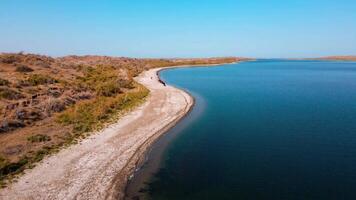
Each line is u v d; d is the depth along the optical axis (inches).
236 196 786.2
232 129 1385.3
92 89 2110.0
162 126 1419.8
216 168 962.1
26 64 2864.2
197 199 782.5
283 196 775.7
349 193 780.0
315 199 757.3
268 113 1700.3
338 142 1171.9
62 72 2817.4
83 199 767.7
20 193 775.1
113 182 865.5
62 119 1360.7
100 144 1143.0
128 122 1459.2
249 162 997.8
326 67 7603.4
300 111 1745.8
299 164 969.5
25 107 1430.9
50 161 964.6
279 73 5078.7
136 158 1046.4
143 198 793.6
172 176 916.6
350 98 2215.8
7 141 1080.2
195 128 1416.1
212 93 2527.1
